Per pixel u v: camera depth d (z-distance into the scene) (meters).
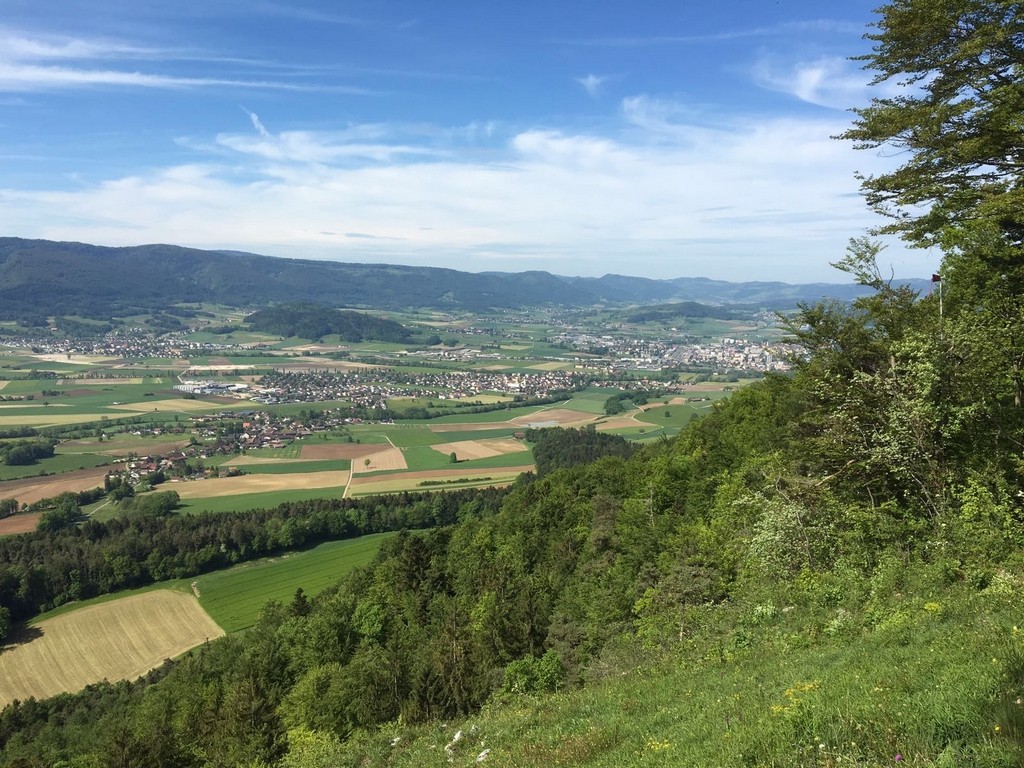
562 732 13.30
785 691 10.34
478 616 41.00
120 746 37.22
